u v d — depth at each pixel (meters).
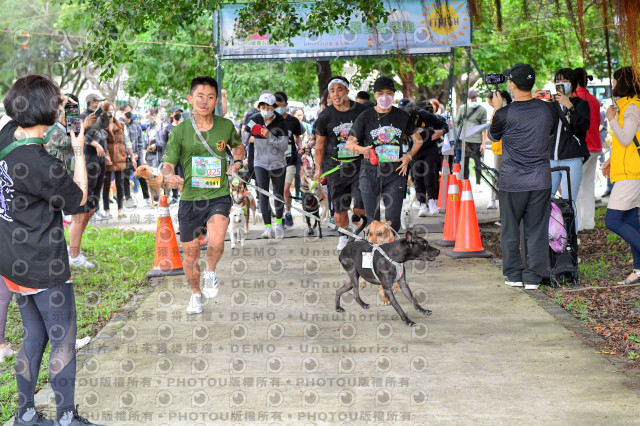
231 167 6.19
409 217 11.59
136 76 17.64
